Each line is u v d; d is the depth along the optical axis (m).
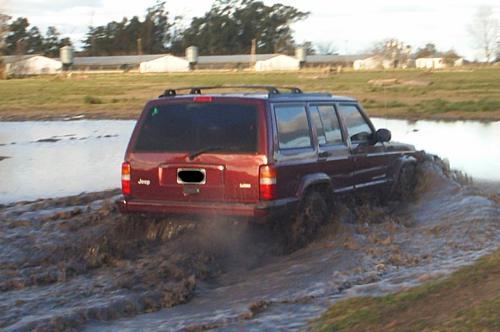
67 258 9.87
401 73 86.25
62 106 44.88
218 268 9.35
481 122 29.91
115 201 11.54
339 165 10.96
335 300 7.53
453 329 6.04
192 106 10.02
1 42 101.50
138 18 143.62
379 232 10.30
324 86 56.81
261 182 9.50
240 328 6.99
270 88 10.50
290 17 143.00
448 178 13.20
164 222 10.38
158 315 7.79
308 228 10.14
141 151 10.15
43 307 8.05
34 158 22.14
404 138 24.41
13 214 12.77
